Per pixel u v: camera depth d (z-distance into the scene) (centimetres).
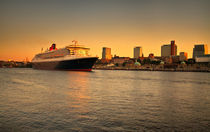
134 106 2030
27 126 1362
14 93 2800
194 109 1931
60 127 1348
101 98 2483
